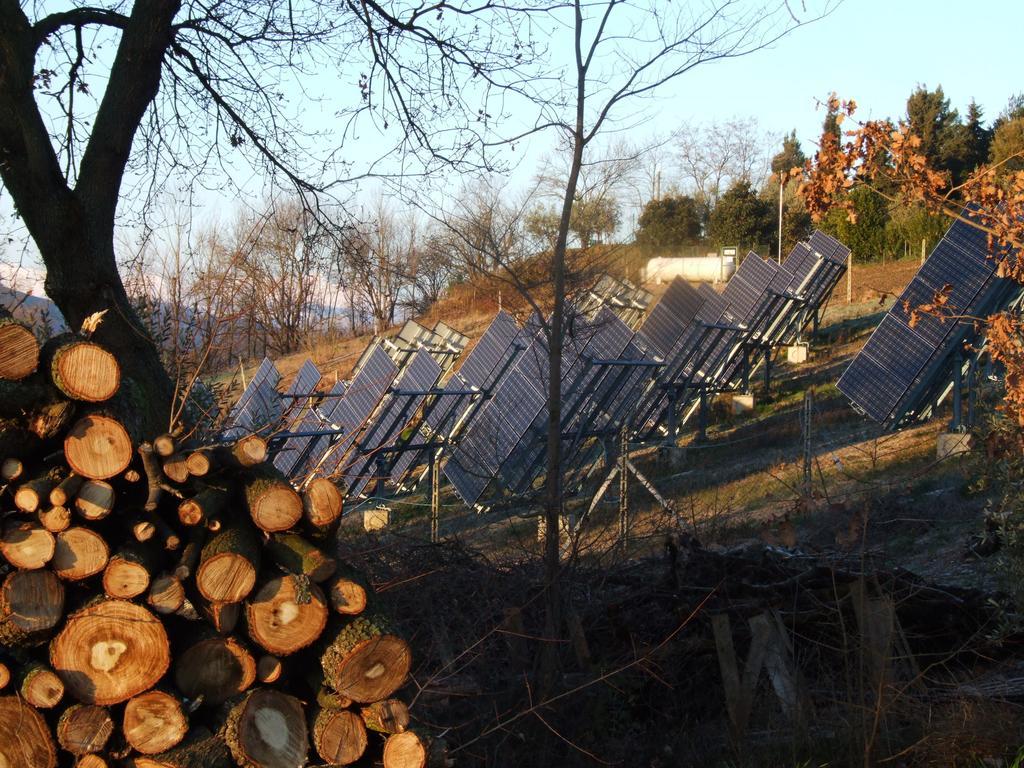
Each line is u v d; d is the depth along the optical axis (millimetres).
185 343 7129
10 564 4445
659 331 17594
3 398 4352
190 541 4605
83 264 7789
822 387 26688
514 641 6824
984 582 9242
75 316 7816
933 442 16875
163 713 4402
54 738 4352
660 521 9141
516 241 7332
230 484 4812
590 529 9477
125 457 4523
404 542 8398
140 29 8117
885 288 35969
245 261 7145
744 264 25422
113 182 8023
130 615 4383
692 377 22266
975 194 7598
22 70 7609
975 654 7625
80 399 4531
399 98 9398
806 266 28797
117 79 8117
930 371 17609
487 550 10844
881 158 7555
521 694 6535
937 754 5938
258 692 4629
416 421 16266
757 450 19875
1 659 4418
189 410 7383
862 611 6867
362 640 4703
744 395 25828
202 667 4566
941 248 18172
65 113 9539
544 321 7047
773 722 6746
